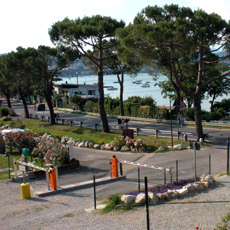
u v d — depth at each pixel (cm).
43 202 1169
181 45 2041
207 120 3669
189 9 2112
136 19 2198
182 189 1173
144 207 1055
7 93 5997
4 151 2148
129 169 1636
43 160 1820
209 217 944
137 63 2388
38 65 3531
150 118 3931
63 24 2762
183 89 2208
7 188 1353
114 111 4747
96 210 1055
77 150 2244
